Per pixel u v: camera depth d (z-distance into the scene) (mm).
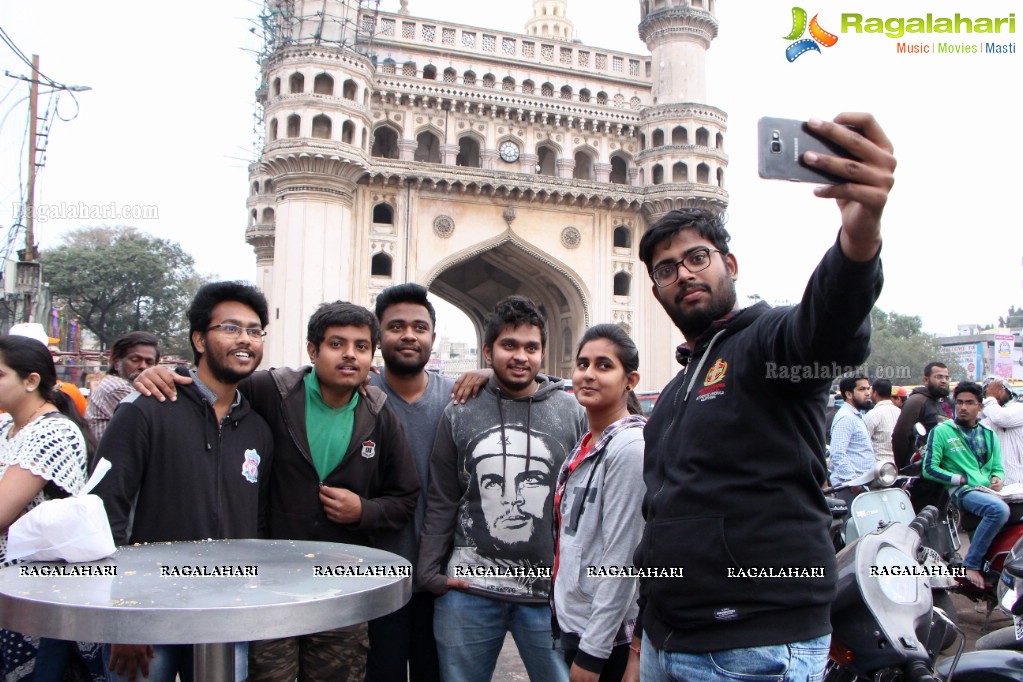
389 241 28312
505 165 30719
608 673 3172
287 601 2096
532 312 3621
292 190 26562
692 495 2209
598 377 3133
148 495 3102
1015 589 3361
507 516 3482
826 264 1839
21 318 16703
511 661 5309
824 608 2170
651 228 2475
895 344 52281
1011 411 7551
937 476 6199
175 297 45719
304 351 25750
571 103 31141
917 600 2961
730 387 2219
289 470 3465
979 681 3182
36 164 16906
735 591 2119
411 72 29953
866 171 1652
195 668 2422
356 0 28828
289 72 26812
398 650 3658
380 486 3641
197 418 3211
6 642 3266
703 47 32719
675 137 31531
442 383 4113
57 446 3256
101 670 3355
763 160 1670
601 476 3021
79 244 45500
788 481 2160
